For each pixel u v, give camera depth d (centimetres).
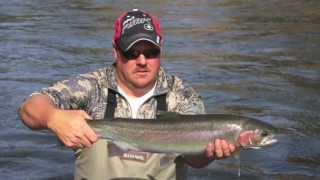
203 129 260
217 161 444
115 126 261
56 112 248
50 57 815
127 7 1418
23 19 1203
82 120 246
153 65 272
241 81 686
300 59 825
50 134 498
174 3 1487
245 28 1106
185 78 700
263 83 677
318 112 568
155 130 262
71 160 448
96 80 279
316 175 429
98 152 274
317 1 1502
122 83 277
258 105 589
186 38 981
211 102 599
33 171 430
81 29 1077
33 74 712
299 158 454
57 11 1338
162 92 278
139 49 268
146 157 276
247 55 851
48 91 268
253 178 420
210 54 849
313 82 685
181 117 263
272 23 1174
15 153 459
